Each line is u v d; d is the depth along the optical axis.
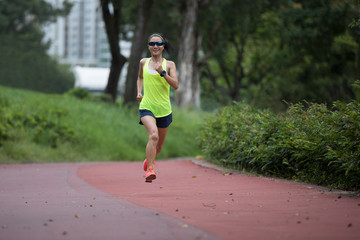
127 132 42.97
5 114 35.28
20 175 18.64
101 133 39.75
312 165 13.50
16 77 103.81
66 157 34.22
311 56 57.03
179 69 67.81
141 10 51.84
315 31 54.47
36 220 7.56
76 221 7.42
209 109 53.75
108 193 11.88
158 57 12.00
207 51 78.94
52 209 8.80
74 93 51.19
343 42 48.12
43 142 35.06
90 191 12.52
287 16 57.81
